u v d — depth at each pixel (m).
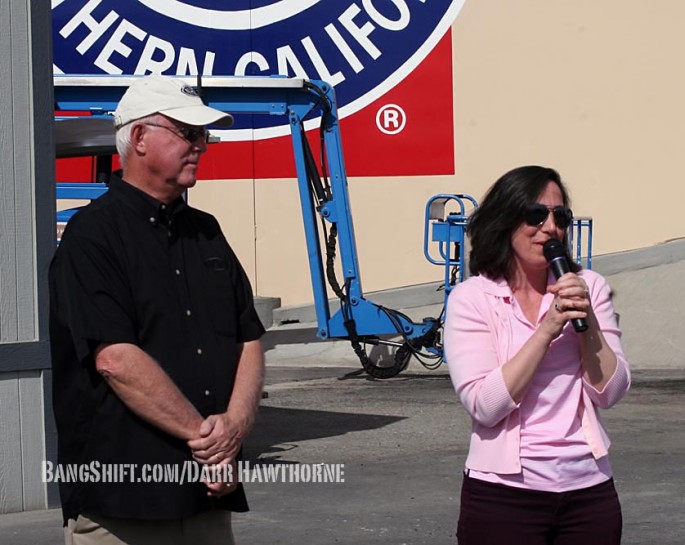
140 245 4.09
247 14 15.55
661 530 6.94
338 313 12.62
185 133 4.13
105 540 4.05
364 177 15.56
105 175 11.07
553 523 4.01
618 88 15.66
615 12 15.62
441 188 15.62
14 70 7.40
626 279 14.73
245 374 4.28
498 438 4.00
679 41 15.61
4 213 7.36
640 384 12.68
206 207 15.41
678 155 15.67
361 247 15.55
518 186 4.09
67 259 4.00
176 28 15.51
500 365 4.08
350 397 12.10
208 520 4.19
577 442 4.01
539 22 15.64
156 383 3.93
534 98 15.68
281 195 15.50
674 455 8.97
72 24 15.39
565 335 4.05
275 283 15.52
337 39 15.56
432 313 14.94
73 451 4.05
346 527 7.09
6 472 7.45
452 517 7.30
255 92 11.89
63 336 4.04
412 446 9.52
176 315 4.09
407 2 15.52
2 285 7.34
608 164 15.70
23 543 6.75
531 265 4.12
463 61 15.63
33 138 7.45
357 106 15.57
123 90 11.24
